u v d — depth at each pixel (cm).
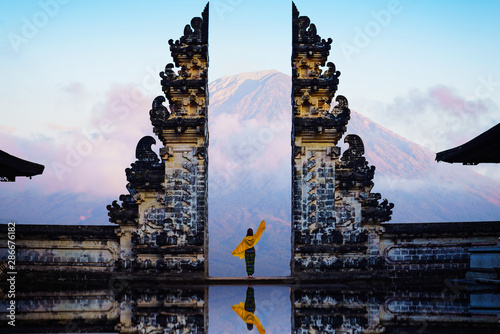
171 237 3022
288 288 2770
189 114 3111
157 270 3005
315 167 3086
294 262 3031
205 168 3097
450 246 3089
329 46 3125
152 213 3056
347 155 3133
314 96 3141
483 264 2934
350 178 3073
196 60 3120
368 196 3091
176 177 3062
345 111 3100
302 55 3134
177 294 2509
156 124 3064
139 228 3048
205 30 3134
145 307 2073
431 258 3081
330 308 2033
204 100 3102
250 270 3048
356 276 2991
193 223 3036
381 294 2470
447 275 3066
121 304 2159
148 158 3111
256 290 2681
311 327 1653
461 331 1555
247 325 1691
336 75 3116
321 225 3052
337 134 3081
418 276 3052
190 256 3011
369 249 3059
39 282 2991
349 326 1662
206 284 2967
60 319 1803
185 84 3084
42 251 3083
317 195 3067
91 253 3078
